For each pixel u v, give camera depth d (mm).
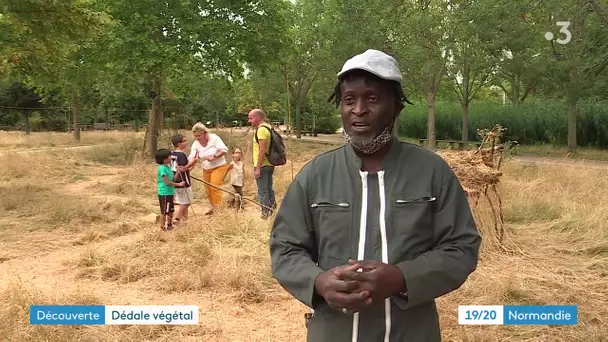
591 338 4254
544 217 8078
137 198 11367
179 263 6090
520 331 4383
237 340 4383
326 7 29625
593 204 8711
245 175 12750
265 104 38125
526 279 5492
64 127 48469
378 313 1950
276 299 5250
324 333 2006
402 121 34594
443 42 19531
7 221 8664
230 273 5660
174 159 8516
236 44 19562
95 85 29203
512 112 28891
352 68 1918
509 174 11461
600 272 5777
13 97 45844
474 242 1934
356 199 1978
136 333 4430
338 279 1796
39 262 6602
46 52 11422
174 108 36094
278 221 2109
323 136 43656
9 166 14461
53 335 4238
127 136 31938
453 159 7141
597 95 26078
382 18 20516
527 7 19172
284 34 21422
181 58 18812
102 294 5371
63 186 13156
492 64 20609
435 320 2051
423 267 1818
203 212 10086
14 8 10570
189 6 19125
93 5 17891
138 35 18172
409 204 1933
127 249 6699
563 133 26625
